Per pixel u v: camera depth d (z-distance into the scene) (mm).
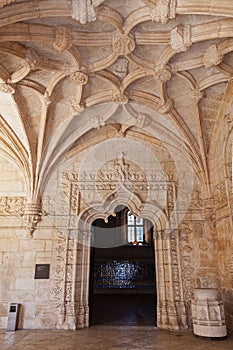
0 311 7945
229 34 5016
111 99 7445
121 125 8859
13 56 5668
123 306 11766
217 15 4484
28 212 8477
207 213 8383
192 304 7203
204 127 8219
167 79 6465
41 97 7039
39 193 8703
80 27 5250
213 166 8383
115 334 7176
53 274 8266
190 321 7766
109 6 4730
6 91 6547
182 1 4398
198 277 8133
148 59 6133
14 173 9133
